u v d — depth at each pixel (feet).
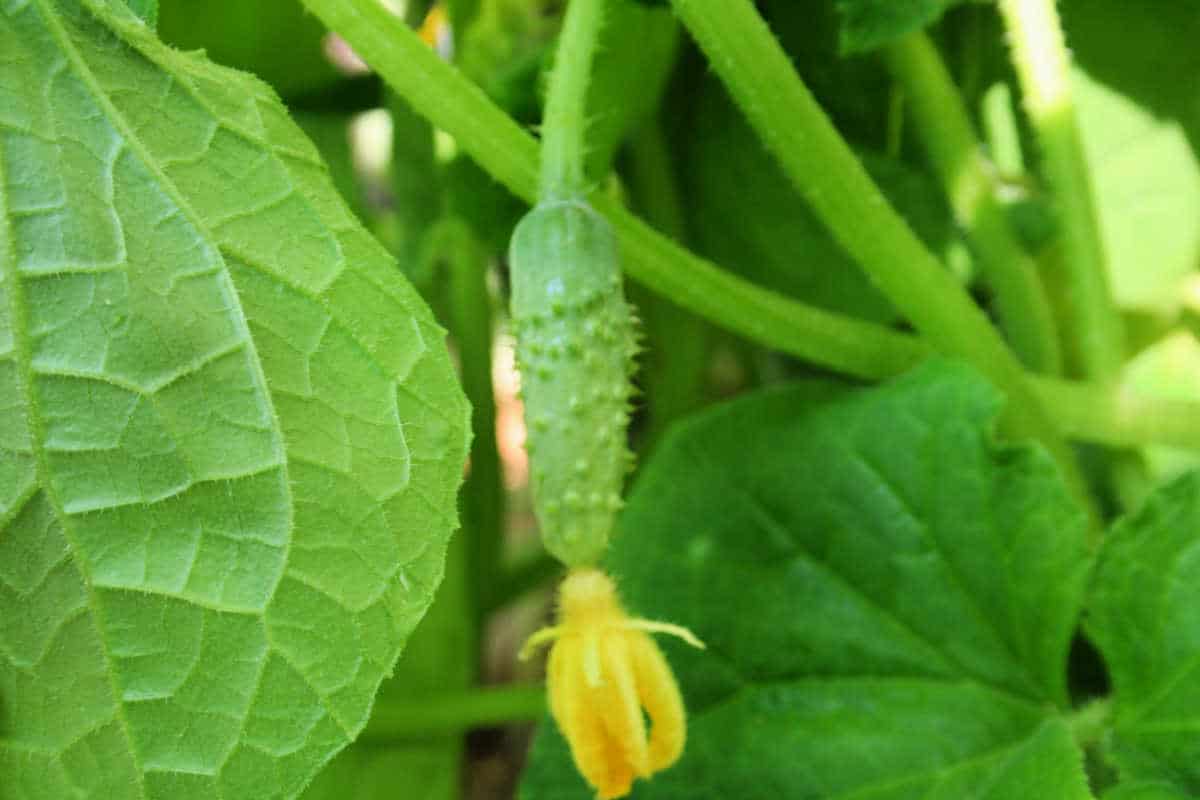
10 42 1.11
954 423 1.32
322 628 1.11
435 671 1.59
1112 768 1.34
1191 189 1.60
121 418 1.11
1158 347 1.70
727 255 1.57
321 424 1.12
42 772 1.10
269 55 1.61
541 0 1.53
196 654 1.10
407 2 1.62
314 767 1.11
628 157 1.57
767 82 1.25
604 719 1.14
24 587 1.10
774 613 1.35
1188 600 1.26
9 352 1.10
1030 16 1.40
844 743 1.32
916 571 1.33
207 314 1.12
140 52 1.13
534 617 2.17
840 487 1.35
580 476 1.15
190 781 1.10
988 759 1.30
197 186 1.13
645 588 1.36
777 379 1.74
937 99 1.42
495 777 1.97
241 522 1.11
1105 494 1.59
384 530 1.13
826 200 1.29
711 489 1.37
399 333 1.14
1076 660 1.49
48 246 1.11
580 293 1.15
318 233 1.14
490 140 1.25
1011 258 1.45
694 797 1.32
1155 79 1.56
